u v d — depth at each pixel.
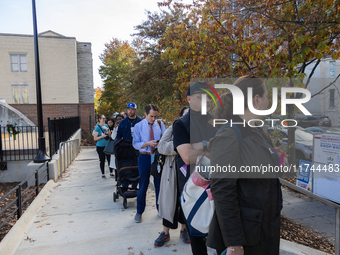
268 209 1.41
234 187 1.36
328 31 4.29
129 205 4.89
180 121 2.20
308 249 2.80
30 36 24.28
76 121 17.25
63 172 8.68
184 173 2.37
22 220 3.89
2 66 24.00
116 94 26.39
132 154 5.06
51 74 24.70
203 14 5.32
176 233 3.48
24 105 19.69
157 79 13.14
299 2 4.99
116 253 3.01
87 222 4.02
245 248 1.40
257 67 4.94
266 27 5.70
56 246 3.23
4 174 8.67
